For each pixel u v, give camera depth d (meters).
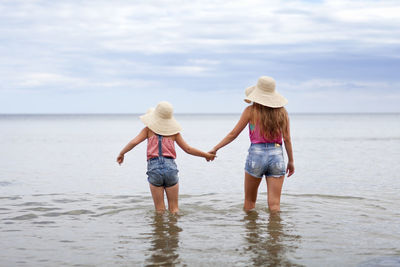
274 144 5.72
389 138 28.86
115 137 31.70
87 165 13.17
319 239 4.46
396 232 4.77
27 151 18.38
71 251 4.08
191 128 57.09
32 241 4.44
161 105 5.91
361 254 3.95
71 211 5.98
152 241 4.41
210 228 4.95
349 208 6.16
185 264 3.67
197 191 8.19
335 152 17.78
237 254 3.95
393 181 9.44
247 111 5.79
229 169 12.09
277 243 4.31
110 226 5.09
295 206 6.30
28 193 7.84
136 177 10.39
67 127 62.19
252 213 5.82
